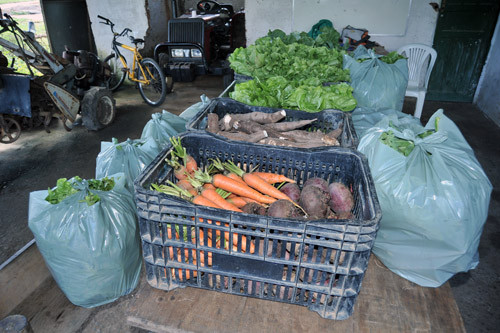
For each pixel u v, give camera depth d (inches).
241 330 50.5
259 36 233.3
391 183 66.6
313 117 85.6
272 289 54.5
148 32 273.1
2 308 72.6
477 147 171.0
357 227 43.4
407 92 166.7
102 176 83.9
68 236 62.3
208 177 65.7
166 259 53.3
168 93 248.2
